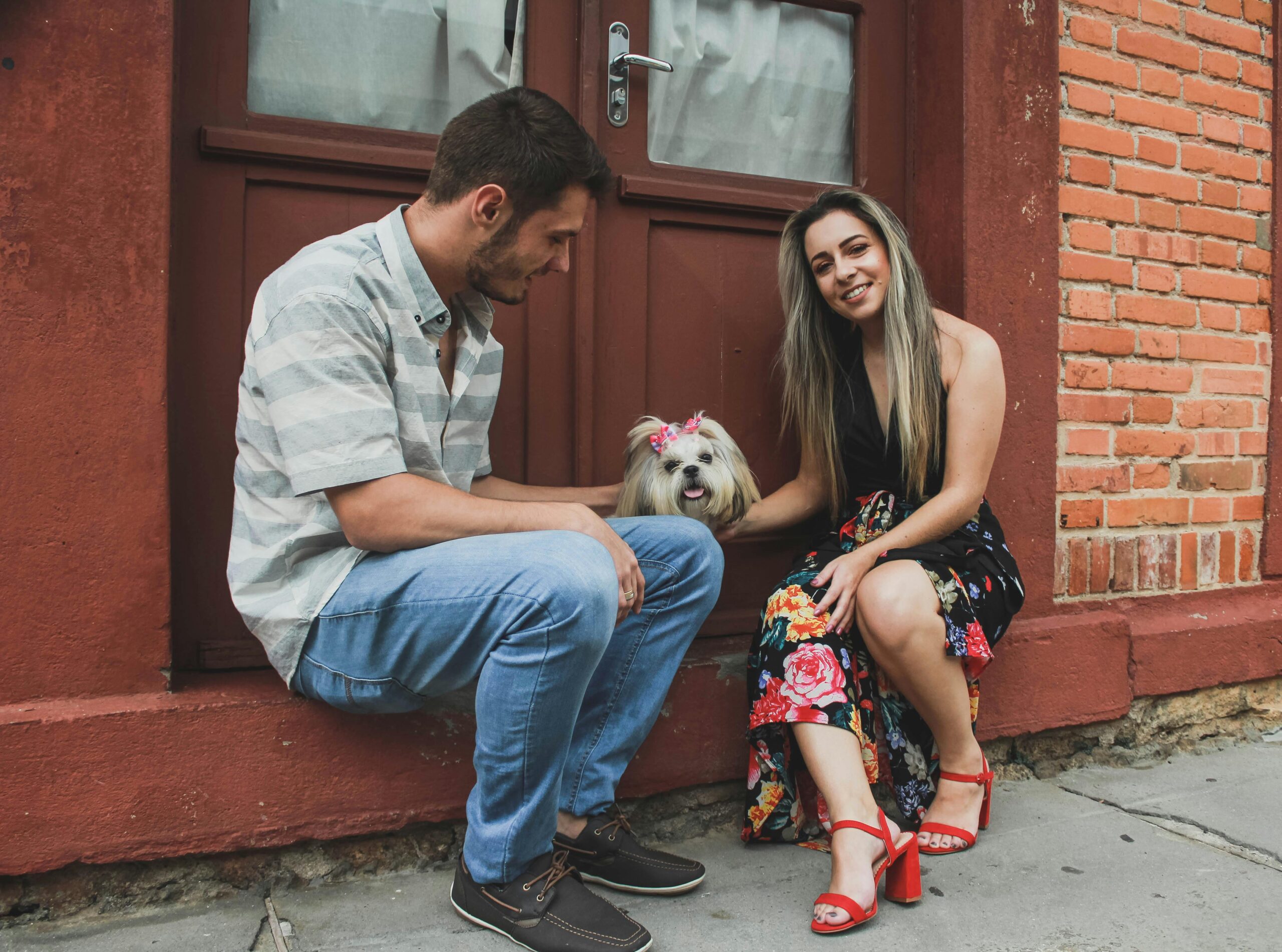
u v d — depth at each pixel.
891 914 1.41
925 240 2.18
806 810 1.74
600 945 1.23
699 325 2.04
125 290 1.41
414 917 1.40
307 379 1.22
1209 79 2.41
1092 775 2.09
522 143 1.26
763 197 2.05
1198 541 2.40
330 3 1.77
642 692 1.49
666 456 1.80
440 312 1.35
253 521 1.36
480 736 1.25
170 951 1.30
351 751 1.50
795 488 1.96
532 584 1.18
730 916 1.40
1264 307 2.51
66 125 1.37
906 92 2.24
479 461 1.64
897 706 1.71
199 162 1.62
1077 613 2.20
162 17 1.43
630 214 1.96
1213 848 1.66
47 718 1.35
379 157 1.71
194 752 1.42
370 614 1.27
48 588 1.38
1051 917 1.40
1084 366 2.23
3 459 1.35
